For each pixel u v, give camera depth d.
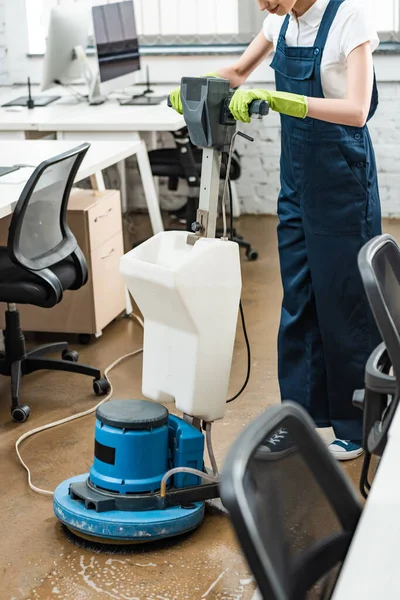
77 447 2.88
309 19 2.45
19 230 2.89
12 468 2.76
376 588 1.05
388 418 1.84
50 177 2.94
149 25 5.63
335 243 2.61
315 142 2.51
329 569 1.17
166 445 2.36
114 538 2.28
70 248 3.18
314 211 2.59
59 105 4.91
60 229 3.18
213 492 2.38
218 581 2.17
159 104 4.81
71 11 4.83
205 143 2.26
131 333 3.94
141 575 2.20
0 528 2.43
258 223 5.68
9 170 3.36
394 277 1.92
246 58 2.71
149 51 5.61
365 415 1.95
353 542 1.13
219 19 5.54
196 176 4.75
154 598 2.11
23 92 5.48
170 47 5.66
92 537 2.33
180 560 2.26
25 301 3.05
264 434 1.03
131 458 2.30
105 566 2.24
